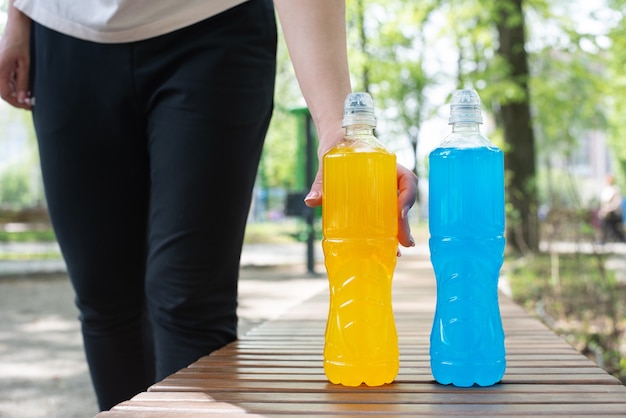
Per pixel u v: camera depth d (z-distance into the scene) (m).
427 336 2.09
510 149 10.66
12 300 7.45
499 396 1.23
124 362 1.82
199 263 1.60
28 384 4.01
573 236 5.53
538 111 11.46
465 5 10.93
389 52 13.20
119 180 1.69
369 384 1.31
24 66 1.80
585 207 5.57
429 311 3.05
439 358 1.32
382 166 1.32
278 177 23.36
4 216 14.83
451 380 1.30
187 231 1.59
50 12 1.65
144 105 1.65
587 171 32.97
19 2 1.72
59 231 1.73
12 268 10.65
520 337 1.99
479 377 1.30
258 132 1.70
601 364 4.00
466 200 1.32
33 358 4.70
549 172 6.41
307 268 9.54
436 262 1.36
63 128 1.66
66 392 3.83
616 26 10.25
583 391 1.26
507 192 10.31
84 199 1.68
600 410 1.13
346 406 1.15
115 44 1.61
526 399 1.20
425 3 11.84
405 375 1.41
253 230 20.48
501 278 7.03
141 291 1.81
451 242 1.32
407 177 1.37
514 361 1.55
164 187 1.61
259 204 24.91
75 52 1.63
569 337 4.52
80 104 1.65
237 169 1.63
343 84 1.43
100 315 1.78
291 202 9.54
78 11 1.61
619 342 4.18
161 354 1.67
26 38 1.78
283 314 2.73
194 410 1.12
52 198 1.71
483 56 11.48
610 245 9.52
